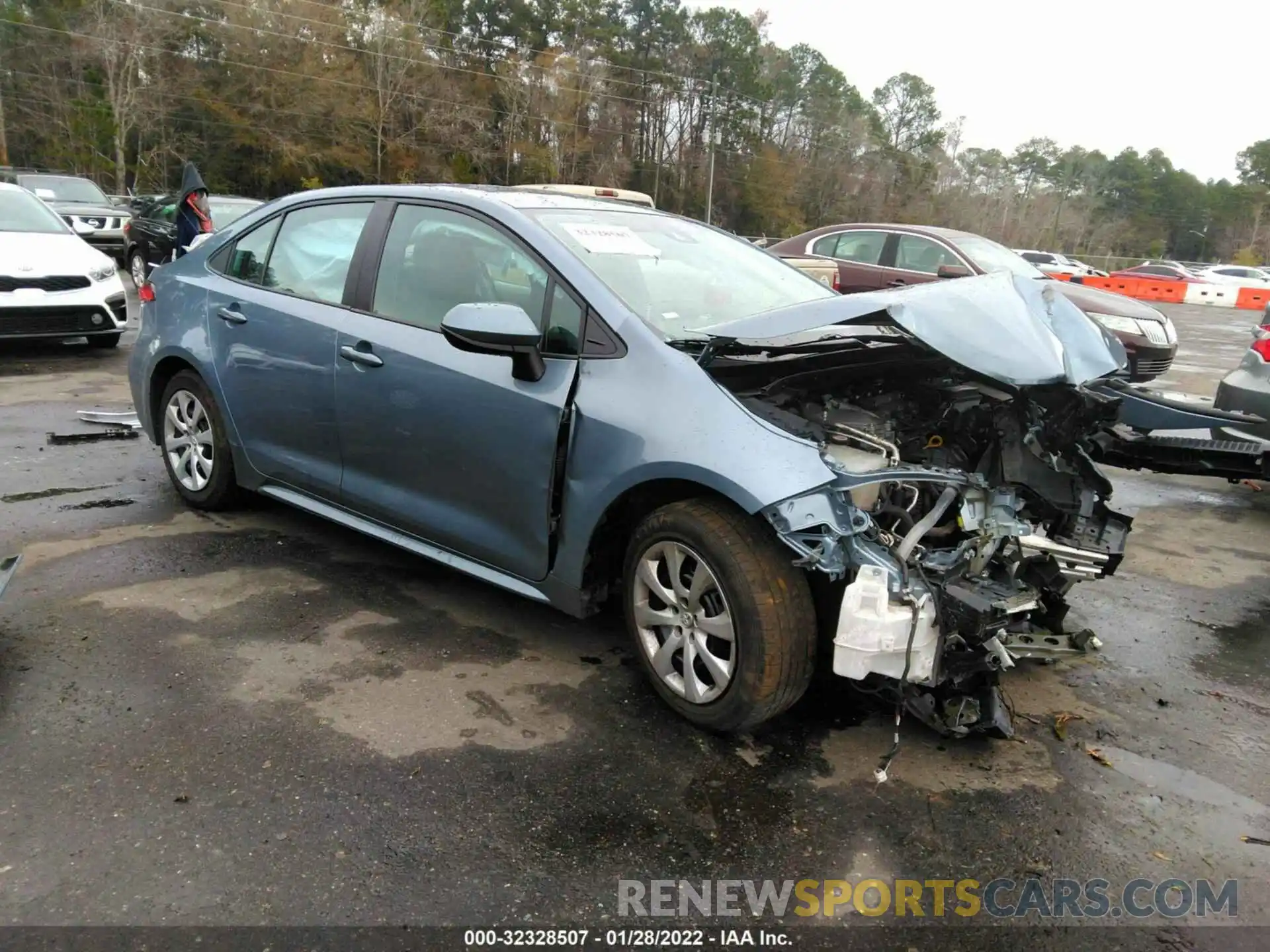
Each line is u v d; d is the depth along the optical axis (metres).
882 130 87.31
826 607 2.85
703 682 2.89
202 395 4.46
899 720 2.81
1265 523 5.72
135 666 3.14
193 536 4.37
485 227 3.46
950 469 2.95
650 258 3.51
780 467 2.61
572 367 3.05
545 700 3.08
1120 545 3.36
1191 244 106.38
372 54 52.66
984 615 2.53
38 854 2.25
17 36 47.25
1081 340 3.09
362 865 2.28
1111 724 3.16
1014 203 90.88
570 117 60.44
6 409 6.62
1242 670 3.64
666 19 69.25
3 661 3.13
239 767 2.63
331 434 3.82
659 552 2.94
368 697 3.03
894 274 9.60
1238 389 5.46
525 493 3.16
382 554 4.27
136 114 46.59
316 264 3.99
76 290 8.20
